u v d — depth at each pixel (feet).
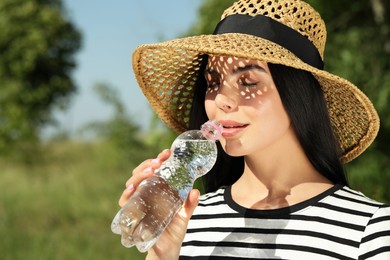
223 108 5.57
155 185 5.34
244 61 5.50
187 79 6.69
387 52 17.79
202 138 5.73
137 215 5.19
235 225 5.90
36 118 61.16
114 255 22.33
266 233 5.72
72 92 64.13
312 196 5.78
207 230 6.03
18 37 60.80
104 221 28.71
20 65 60.08
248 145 5.59
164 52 6.40
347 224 5.53
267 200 5.93
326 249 5.49
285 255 5.58
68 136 58.34
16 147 54.85
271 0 5.79
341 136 6.47
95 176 37.04
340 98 6.10
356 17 18.53
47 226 28.48
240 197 6.09
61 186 35.19
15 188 36.27
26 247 24.40
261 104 5.52
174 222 5.53
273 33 5.65
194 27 18.57
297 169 5.91
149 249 5.57
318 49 5.91
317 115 5.71
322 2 17.95
